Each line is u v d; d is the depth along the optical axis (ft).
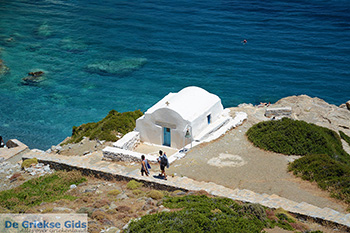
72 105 192.65
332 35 262.47
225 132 117.29
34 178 98.22
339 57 232.94
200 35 271.28
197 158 101.86
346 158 108.47
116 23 296.51
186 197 76.13
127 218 69.26
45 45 263.29
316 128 114.62
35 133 168.86
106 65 234.99
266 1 337.31
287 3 329.72
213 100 121.60
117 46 259.80
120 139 111.86
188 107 113.80
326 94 197.57
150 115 114.21
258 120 127.34
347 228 66.95
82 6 335.88
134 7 330.34
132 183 88.28
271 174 92.32
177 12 315.58
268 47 249.75
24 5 341.21
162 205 73.56
